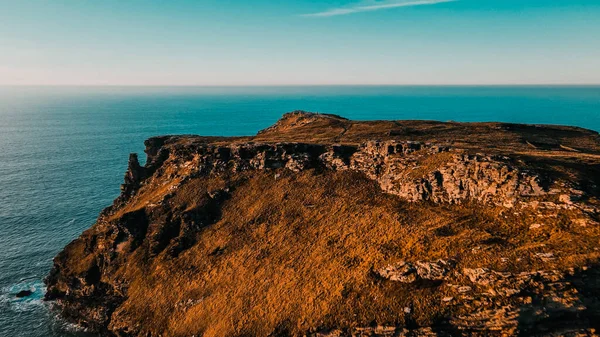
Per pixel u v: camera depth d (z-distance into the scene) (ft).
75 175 634.84
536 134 387.34
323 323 172.86
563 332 140.56
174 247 272.51
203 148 342.85
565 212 175.52
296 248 234.99
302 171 306.35
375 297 173.06
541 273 147.13
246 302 208.74
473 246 176.65
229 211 293.02
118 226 293.43
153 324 227.20
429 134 379.55
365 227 226.99
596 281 143.84
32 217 435.53
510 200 194.90
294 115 576.20
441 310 154.81
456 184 220.84
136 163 381.81
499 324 143.33
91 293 276.21
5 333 250.78
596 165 219.41
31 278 312.71
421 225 208.44
